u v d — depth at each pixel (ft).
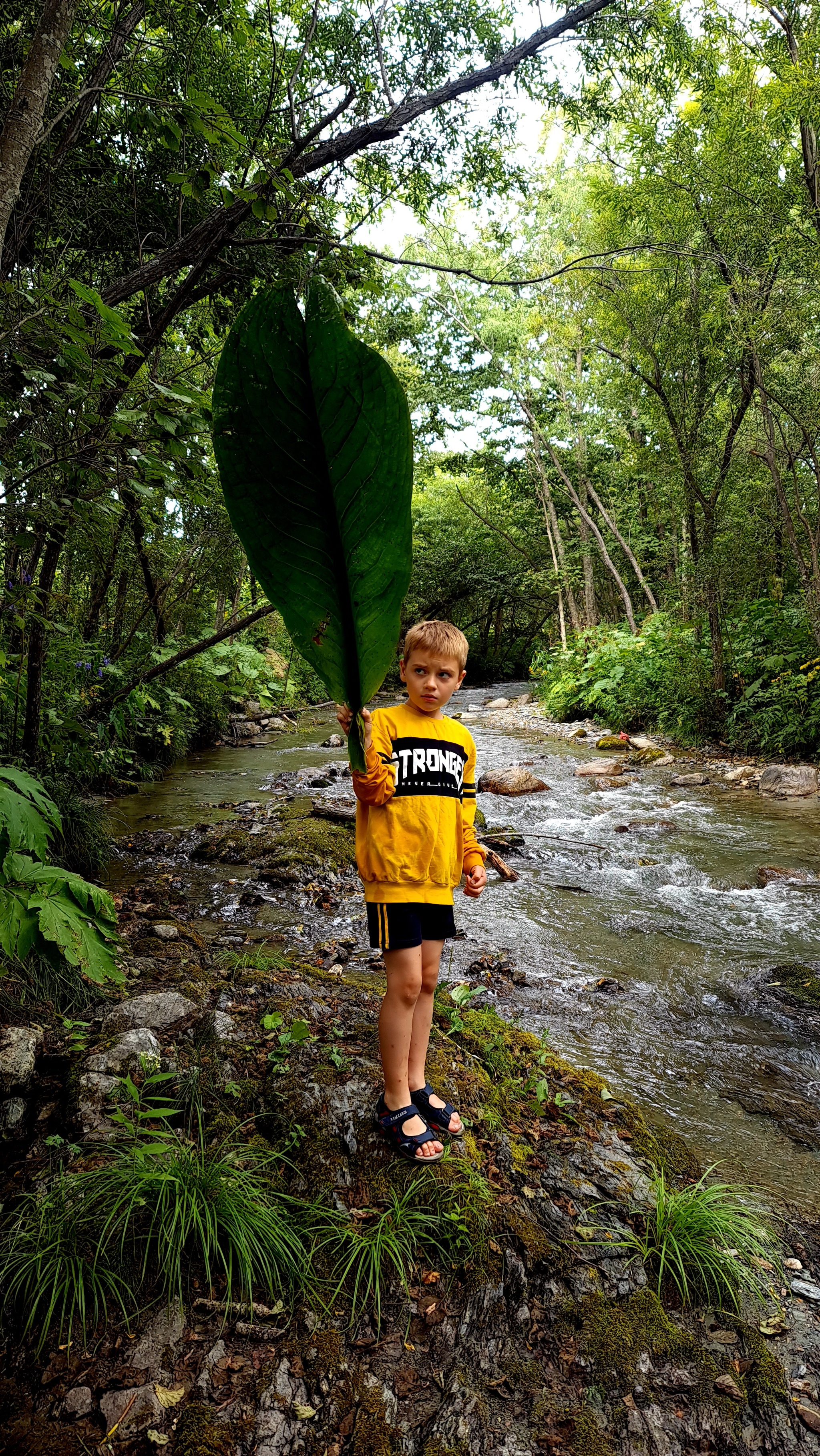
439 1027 8.67
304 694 49.73
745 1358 5.21
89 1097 6.77
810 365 25.53
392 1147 6.45
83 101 9.84
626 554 54.13
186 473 9.00
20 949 5.92
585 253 39.19
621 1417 4.75
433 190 19.49
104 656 21.20
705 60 24.98
